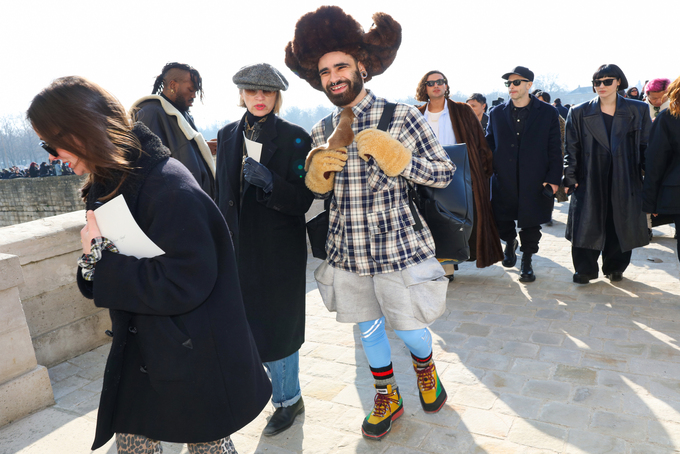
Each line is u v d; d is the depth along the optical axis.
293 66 2.17
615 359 2.84
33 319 3.15
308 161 2.09
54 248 3.21
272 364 2.33
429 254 2.12
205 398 1.33
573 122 3.96
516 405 2.44
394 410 2.32
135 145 1.25
